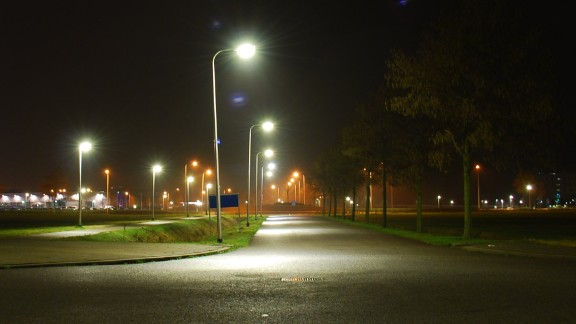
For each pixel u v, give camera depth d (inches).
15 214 3848.4
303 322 408.2
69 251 954.1
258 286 588.4
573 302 484.4
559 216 3353.8
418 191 1889.8
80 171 1877.5
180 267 781.3
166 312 445.7
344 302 490.0
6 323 403.5
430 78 1311.5
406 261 868.6
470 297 512.1
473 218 3147.1
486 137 1261.1
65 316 428.8
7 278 648.4
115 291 552.4
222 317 426.6
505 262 848.9
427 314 435.2
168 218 3036.4
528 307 462.0
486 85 1254.3
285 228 2269.9
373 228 2196.1
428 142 1726.1
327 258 929.5
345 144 2214.6
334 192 3887.8
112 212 4633.4
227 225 2955.2
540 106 1234.6
